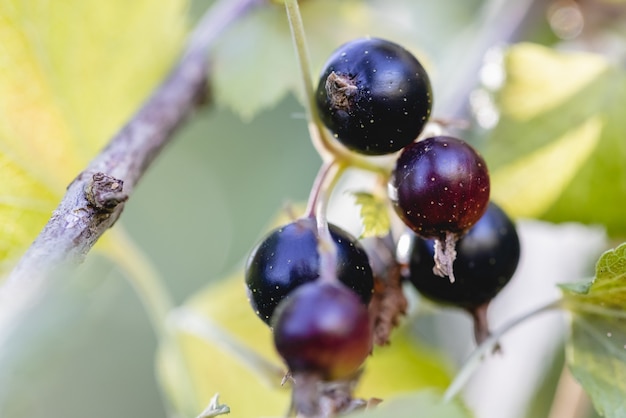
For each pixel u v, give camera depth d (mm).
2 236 189
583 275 219
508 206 218
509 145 218
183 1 217
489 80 222
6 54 196
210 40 214
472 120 219
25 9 198
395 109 168
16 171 193
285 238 166
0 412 198
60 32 202
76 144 201
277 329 154
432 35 259
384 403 161
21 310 160
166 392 216
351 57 169
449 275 169
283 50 215
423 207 168
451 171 167
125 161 185
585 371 180
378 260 180
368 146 170
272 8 218
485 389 220
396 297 179
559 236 223
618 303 178
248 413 209
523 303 221
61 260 162
